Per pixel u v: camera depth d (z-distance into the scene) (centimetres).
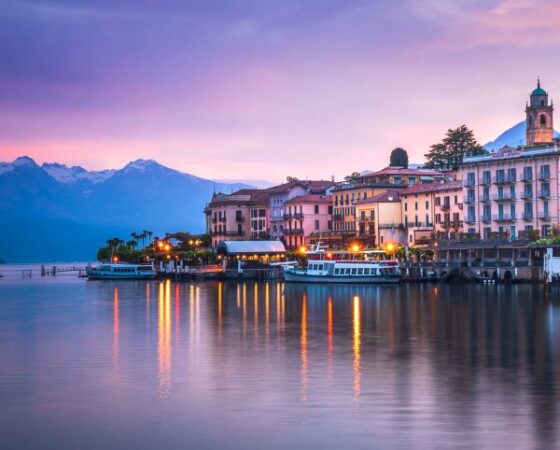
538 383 5522
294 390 5359
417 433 4344
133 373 6028
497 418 4612
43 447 4244
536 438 4244
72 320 10100
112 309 11838
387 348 7162
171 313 10931
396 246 18962
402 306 11288
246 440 4284
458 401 5012
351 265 17575
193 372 6041
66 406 5012
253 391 5344
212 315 10519
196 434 4403
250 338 7975
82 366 6362
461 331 8312
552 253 14712
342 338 7900
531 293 13100
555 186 16362
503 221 17262
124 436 4394
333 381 5641
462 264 16575
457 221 18425
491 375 5816
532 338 7706
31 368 6291
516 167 17025
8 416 4797
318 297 13588
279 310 11131
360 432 4375
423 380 5650
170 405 5000
